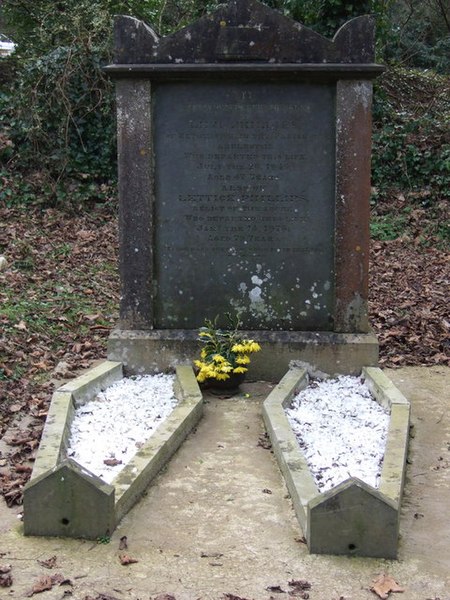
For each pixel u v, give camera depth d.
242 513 2.47
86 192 7.08
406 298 5.44
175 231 3.78
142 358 3.74
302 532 2.35
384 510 2.21
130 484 2.49
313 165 3.72
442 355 4.30
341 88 3.62
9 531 2.35
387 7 8.27
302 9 7.35
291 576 2.12
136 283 3.77
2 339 4.08
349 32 3.57
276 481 2.70
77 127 7.20
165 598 2.01
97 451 2.83
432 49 11.02
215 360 3.48
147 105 3.66
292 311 3.80
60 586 2.06
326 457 2.78
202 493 2.60
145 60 3.62
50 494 2.30
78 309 4.89
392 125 8.01
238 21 3.59
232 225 3.77
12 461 2.85
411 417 3.43
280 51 3.60
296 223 3.76
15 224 6.41
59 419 2.93
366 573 2.15
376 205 7.38
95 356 4.17
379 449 2.86
